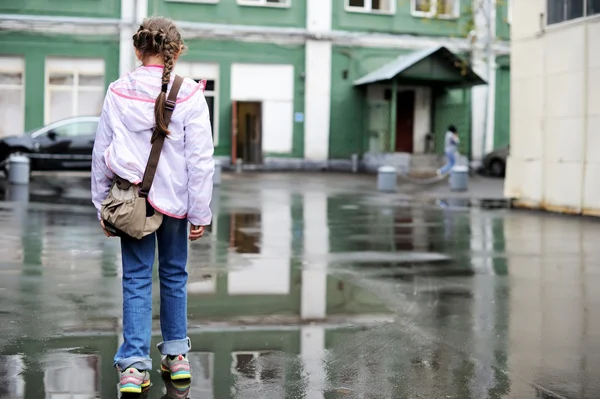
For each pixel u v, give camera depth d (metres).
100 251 8.00
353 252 8.60
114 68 26.53
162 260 3.76
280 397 3.51
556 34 13.49
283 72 28.23
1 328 4.68
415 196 17.89
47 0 25.98
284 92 28.31
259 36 27.84
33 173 22.61
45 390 3.50
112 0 26.42
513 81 14.77
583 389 3.73
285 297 5.94
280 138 28.39
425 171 27.91
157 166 3.54
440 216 13.09
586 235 10.41
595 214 12.87
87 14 26.27
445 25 29.58
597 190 12.80
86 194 16.05
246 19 27.77
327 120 28.67
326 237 9.98
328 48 28.47
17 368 3.84
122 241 3.64
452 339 4.71
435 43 29.55
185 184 3.60
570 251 8.85
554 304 5.85
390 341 4.62
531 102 14.29
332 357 4.22
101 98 26.59
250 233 10.25
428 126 29.95
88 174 22.81
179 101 3.55
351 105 28.97
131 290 3.61
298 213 13.31
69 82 26.38
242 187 19.69
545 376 3.94
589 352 4.44
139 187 3.54
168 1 27.00
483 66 30.12
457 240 9.83
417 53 28.23
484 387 3.73
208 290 6.18
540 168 14.14
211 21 27.41
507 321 5.24
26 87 26.00
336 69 28.69
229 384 3.69
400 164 27.73
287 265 7.58
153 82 3.57
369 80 27.83
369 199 16.81
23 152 19.88
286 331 4.82
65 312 5.15
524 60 14.41
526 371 4.03
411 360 4.20
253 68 27.95
